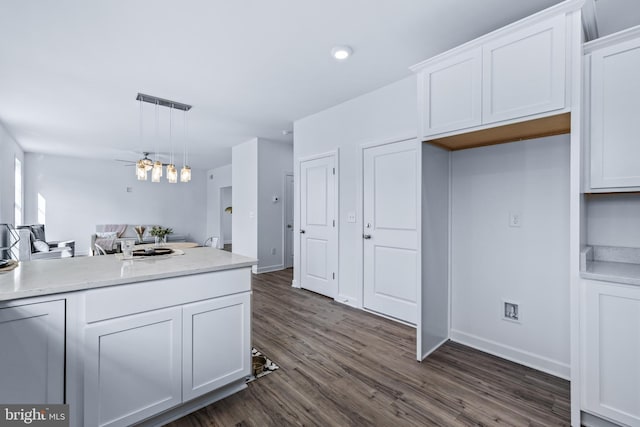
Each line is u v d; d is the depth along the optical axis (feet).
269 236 18.69
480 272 8.34
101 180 26.61
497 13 6.72
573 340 5.38
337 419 5.54
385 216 10.68
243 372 6.32
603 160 5.49
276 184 19.04
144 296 5.07
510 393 6.33
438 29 7.32
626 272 5.25
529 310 7.45
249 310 6.42
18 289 4.10
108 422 4.72
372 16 6.82
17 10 6.43
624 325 4.92
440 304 8.57
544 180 7.21
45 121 14.69
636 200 6.15
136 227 26.99
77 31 7.27
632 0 6.26
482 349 8.30
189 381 5.57
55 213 24.39
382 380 6.82
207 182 33.37
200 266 5.79
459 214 8.77
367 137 11.23
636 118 5.21
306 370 7.22
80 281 4.56
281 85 10.52
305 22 7.02
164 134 17.46
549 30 5.61
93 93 11.18
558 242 7.02
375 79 10.05
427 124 7.47
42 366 4.27
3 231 15.06
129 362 4.92
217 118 14.30
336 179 12.52
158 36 7.52
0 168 14.76
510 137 7.35
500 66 6.21
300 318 10.62
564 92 5.46
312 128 13.80
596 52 5.55
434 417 5.59
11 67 9.13
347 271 12.13
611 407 5.03
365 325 9.98
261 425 5.38
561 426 5.35
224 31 7.34
